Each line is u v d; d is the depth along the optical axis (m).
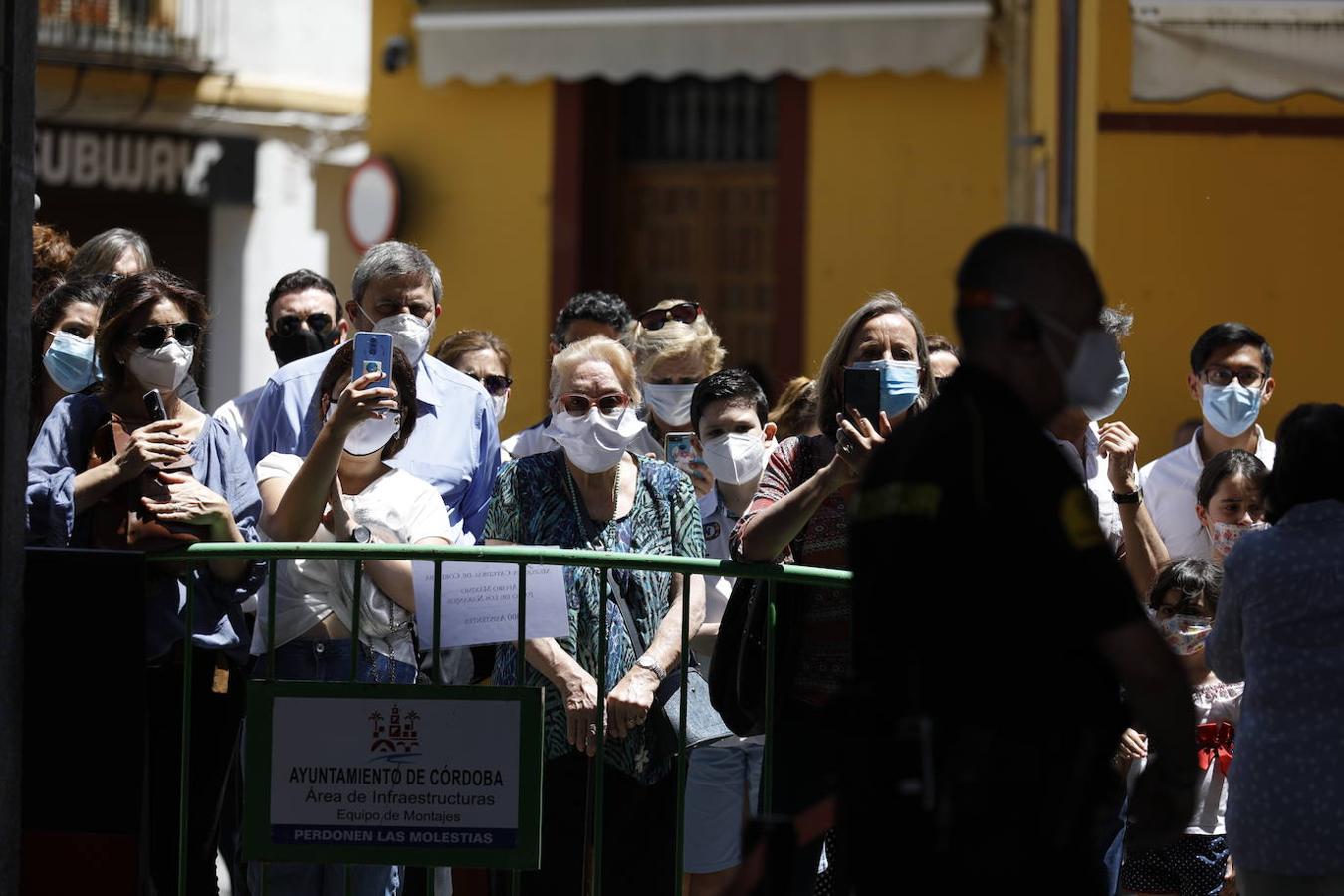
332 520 13.61
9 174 11.69
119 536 12.54
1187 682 9.08
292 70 45.59
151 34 43.81
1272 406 21.70
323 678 13.41
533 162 36.72
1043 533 9.01
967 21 33.75
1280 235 21.64
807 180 36.06
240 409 16.50
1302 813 12.18
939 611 9.08
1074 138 24.62
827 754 12.73
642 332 17.31
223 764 13.12
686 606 12.38
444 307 37.19
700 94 37.41
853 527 9.55
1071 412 14.98
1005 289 9.37
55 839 11.91
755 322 37.22
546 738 13.26
